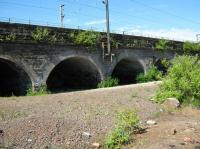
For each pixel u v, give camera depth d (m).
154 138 10.95
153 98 18.31
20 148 9.30
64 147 9.76
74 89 34.44
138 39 37.72
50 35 27.52
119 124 11.82
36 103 16.41
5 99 18.53
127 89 23.31
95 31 32.12
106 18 33.31
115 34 34.50
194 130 12.06
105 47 33.16
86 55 31.02
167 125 12.73
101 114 13.88
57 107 15.11
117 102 17.00
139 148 9.98
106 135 11.05
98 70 32.62
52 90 33.62
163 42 41.44
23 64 25.53
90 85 34.97
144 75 38.09
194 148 10.10
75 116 13.14
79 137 10.60
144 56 38.78
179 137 11.10
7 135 10.03
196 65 19.66
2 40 24.02
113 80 33.09
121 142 10.45
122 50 35.31
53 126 11.12
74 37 29.50
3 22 24.14
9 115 12.79
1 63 27.11
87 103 16.47
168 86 18.62
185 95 18.11
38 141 9.87
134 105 16.41
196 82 17.80
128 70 42.16
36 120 11.63
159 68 42.72
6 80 29.11
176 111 16.02
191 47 47.41
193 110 16.39
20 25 25.28
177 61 19.77
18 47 25.16
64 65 35.84
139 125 12.66
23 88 27.19
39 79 26.62
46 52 27.17
